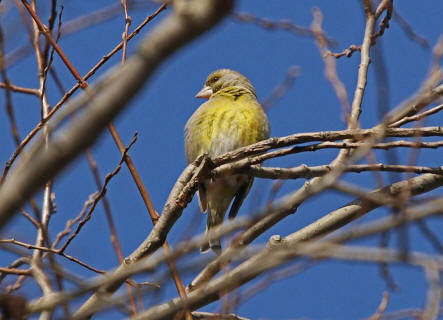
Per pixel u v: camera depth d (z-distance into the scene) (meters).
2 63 7.14
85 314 5.06
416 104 8.11
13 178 3.51
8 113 7.46
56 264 5.64
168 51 3.25
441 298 4.39
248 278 7.14
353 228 4.59
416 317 6.27
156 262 4.84
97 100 3.38
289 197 5.20
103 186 8.24
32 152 3.82
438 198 5.12
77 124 3.37
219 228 5.30
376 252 4.46
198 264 4.70
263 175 8.43
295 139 8.27
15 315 4.68
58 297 4.84
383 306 6.74
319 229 8.66
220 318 6.08
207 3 3.13
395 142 7.71
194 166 8.45
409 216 4.46
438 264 4.49
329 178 5.54
